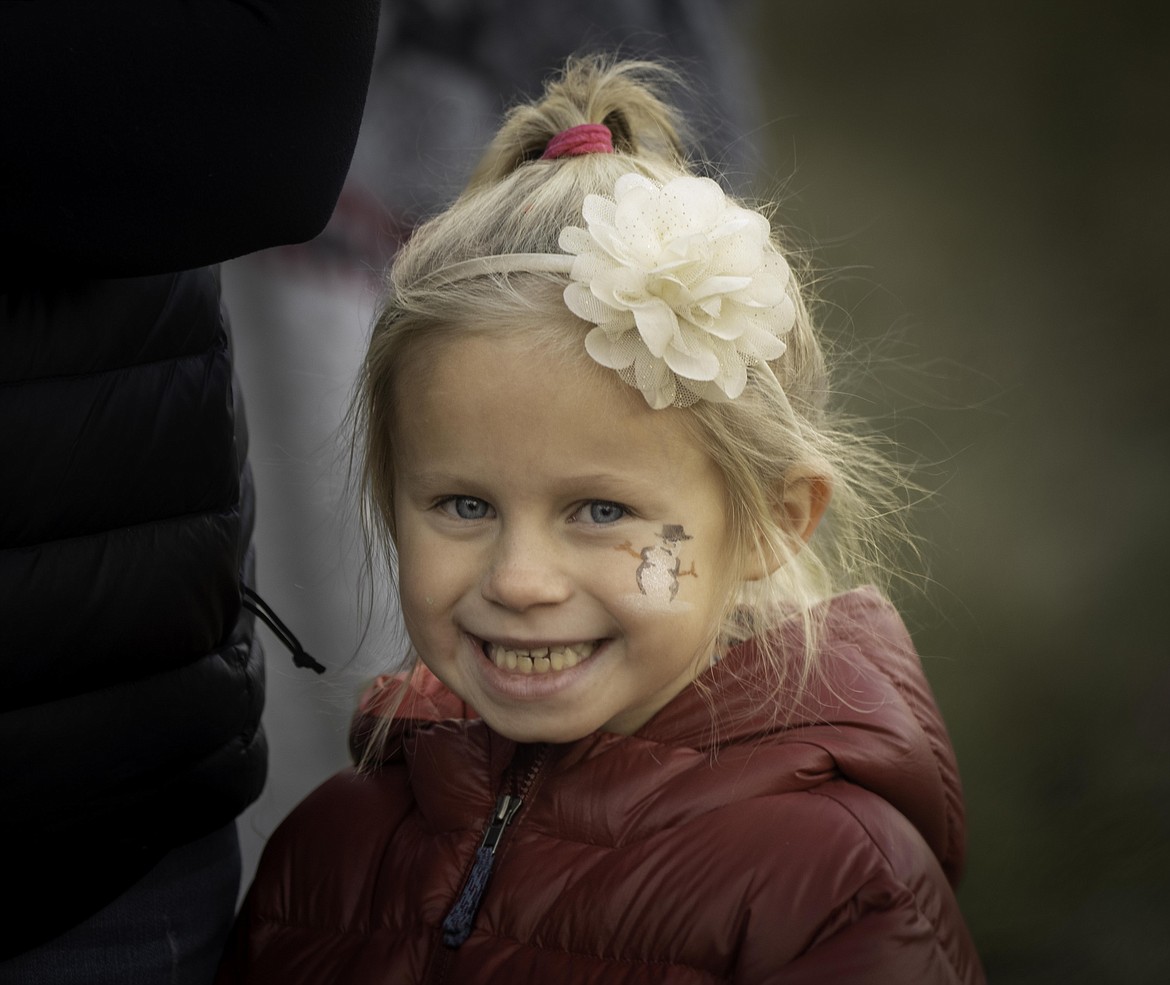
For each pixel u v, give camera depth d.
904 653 2.45
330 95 1.99
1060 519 7.34
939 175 11.00
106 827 2.17
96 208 1.90
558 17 4.57
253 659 2.48
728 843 2.09
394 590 2.59
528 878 2.17
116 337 2.09
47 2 1.83
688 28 4.86
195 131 1.90
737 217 2.13
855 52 12.59
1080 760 5.78
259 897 2.41
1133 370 8.62
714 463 2.12
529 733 2.11
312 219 2.06
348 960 2.28
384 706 2.53
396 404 2.18
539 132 2.55
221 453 2.25
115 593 2.10
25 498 2.01
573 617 2.07
